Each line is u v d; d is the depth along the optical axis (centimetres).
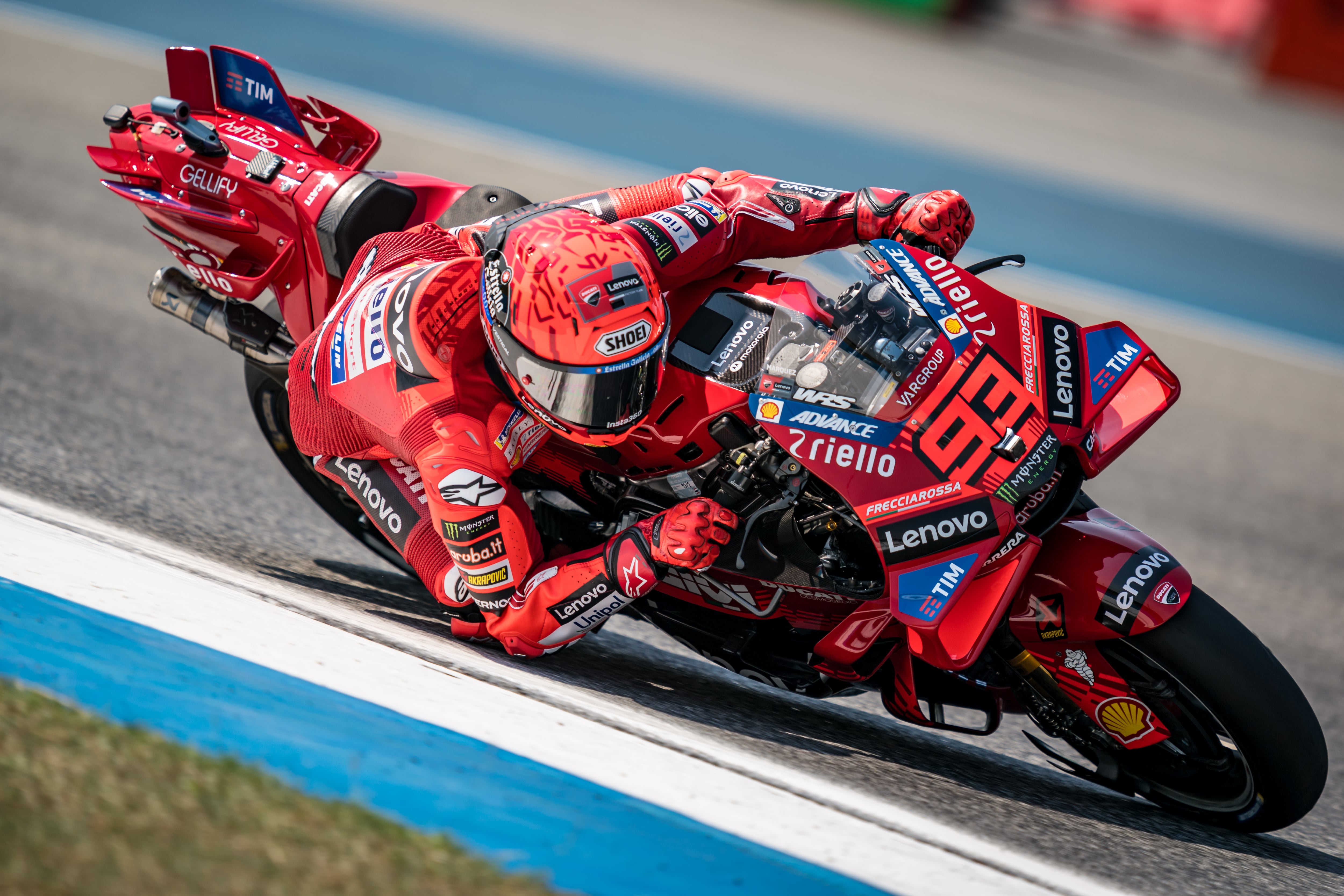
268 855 714
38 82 3731
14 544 1109
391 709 934
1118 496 2262
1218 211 4741
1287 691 1009
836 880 813
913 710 1131
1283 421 2817
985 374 1030
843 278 1092
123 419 1780
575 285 1001
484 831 788
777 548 1096
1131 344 1094
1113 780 1128
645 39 6019
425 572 1173
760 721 1176
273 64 4481
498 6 6159
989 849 930
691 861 802
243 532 1476
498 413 1102
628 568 1068
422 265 1156
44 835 696
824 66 6094
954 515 987
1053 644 1074
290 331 1377
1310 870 1052
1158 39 9600
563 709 1027
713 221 1136
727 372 1080
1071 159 5119
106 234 2655
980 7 8506
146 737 821
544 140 4122
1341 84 7731
